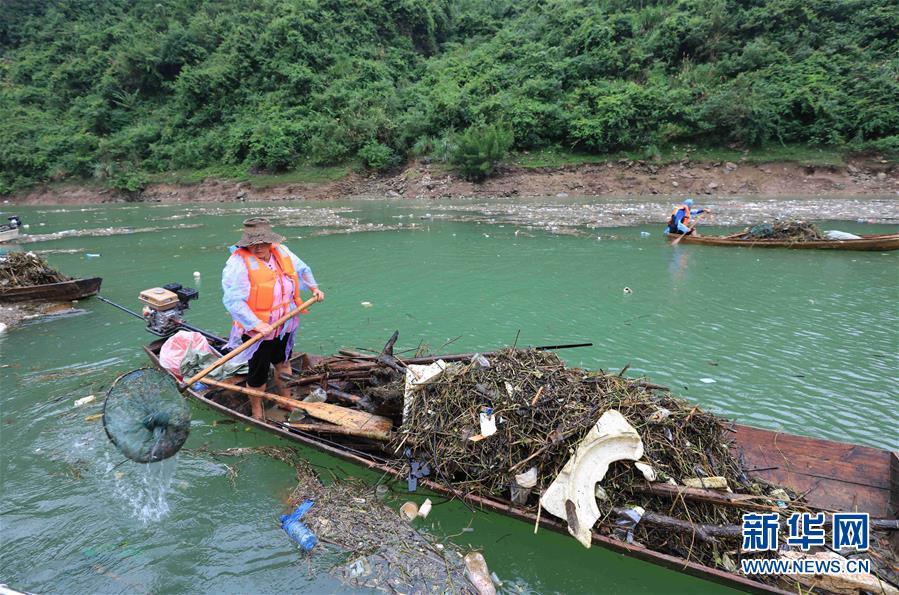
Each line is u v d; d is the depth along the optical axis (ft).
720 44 107.45
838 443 12.52
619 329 24.72
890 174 84.12
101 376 19.97
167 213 81.61
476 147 94.58
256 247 15.62
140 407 12.63
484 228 56.90
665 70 109.09
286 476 13.83
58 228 64.08
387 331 24.98
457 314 27.30
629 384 13.25
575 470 11.05
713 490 10.89
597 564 10.90
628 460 11.25
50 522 11.94
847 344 22.59
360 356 18.94
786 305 28.04
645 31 117.60
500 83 113.91
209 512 12.41
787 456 12.80
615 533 10.64
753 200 77.66
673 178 91.45
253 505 12.70
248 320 15.21
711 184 88.79
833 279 32.89
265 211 80.43
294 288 16.60
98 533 11.63
